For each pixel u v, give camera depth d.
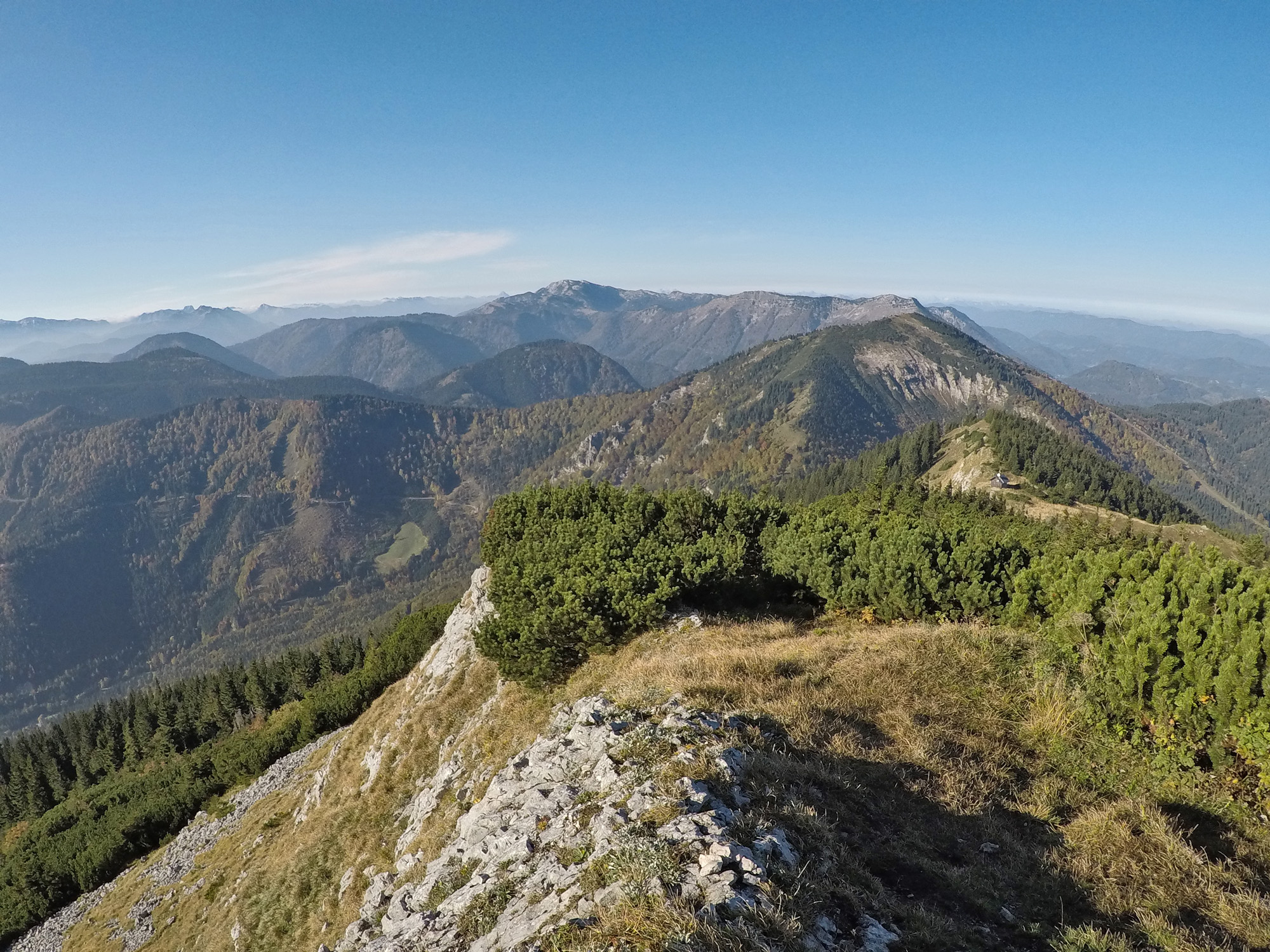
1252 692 10.75
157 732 110.00
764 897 6.93
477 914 9.12
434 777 23.16
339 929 19.06
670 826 8.45
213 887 33.94
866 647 16.94
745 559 26.42
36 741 126.75
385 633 117.62
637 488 37.62
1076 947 7.25
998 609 19.25
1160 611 12.37
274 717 98.19
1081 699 13.02
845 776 10.78
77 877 54.28
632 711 13.84
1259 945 7.54
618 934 6.64
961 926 7.59
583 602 22.41
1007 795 11.02
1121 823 9.88
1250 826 10.12
